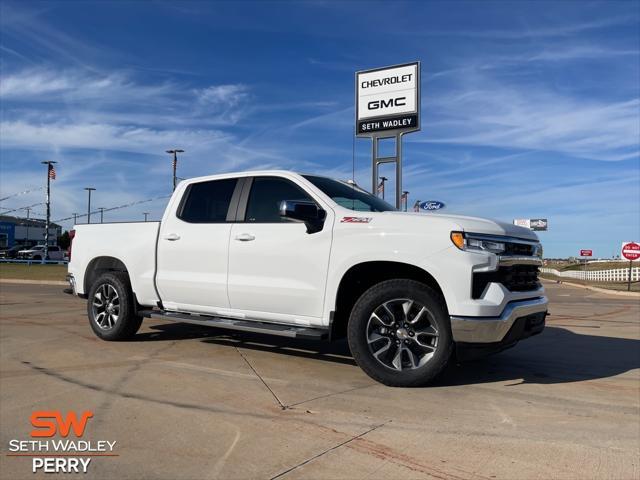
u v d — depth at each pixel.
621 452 3.40
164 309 6.52
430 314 4.66
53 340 6.93
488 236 4.66
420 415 4.05
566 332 8.61
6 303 11.68
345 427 3.78
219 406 4.21
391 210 5.97
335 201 5.37
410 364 4.77
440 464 3.19
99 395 4.49
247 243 5.59
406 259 4.68
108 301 6.89
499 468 3.14
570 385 5.02
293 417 3.97
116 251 6.80
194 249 6.03
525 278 5.07
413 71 14.54
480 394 4.66
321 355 6.09
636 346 7.19
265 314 5.55
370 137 15.11
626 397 4.64
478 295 4.54
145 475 3.05
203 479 2.99
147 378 5.03
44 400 4.35
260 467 3.13
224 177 6.12
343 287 5.12
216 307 5.92
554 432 3.74
